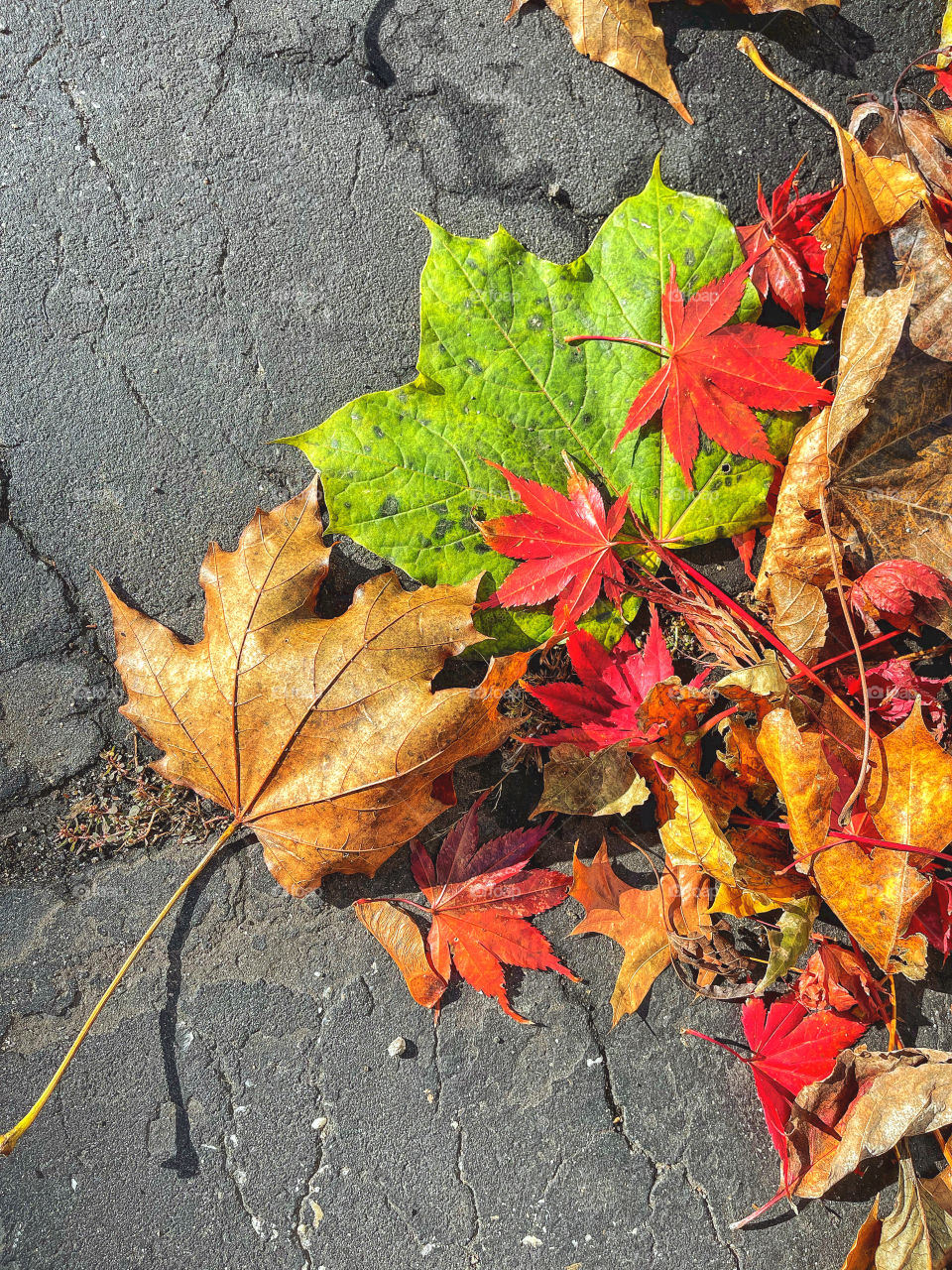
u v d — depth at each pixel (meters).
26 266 0.50
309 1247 0.49
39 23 0.49
